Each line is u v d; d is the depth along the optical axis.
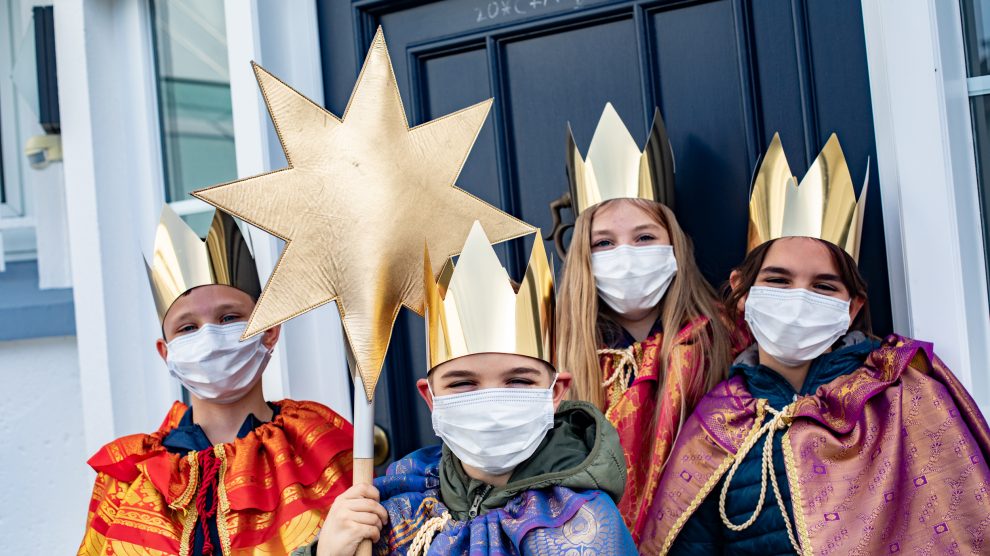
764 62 1.91
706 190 1.95
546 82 2.11
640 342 1.83
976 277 1.71
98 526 1.74
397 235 1.49
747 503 1.55
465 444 1.37
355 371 1.47
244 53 2.20
